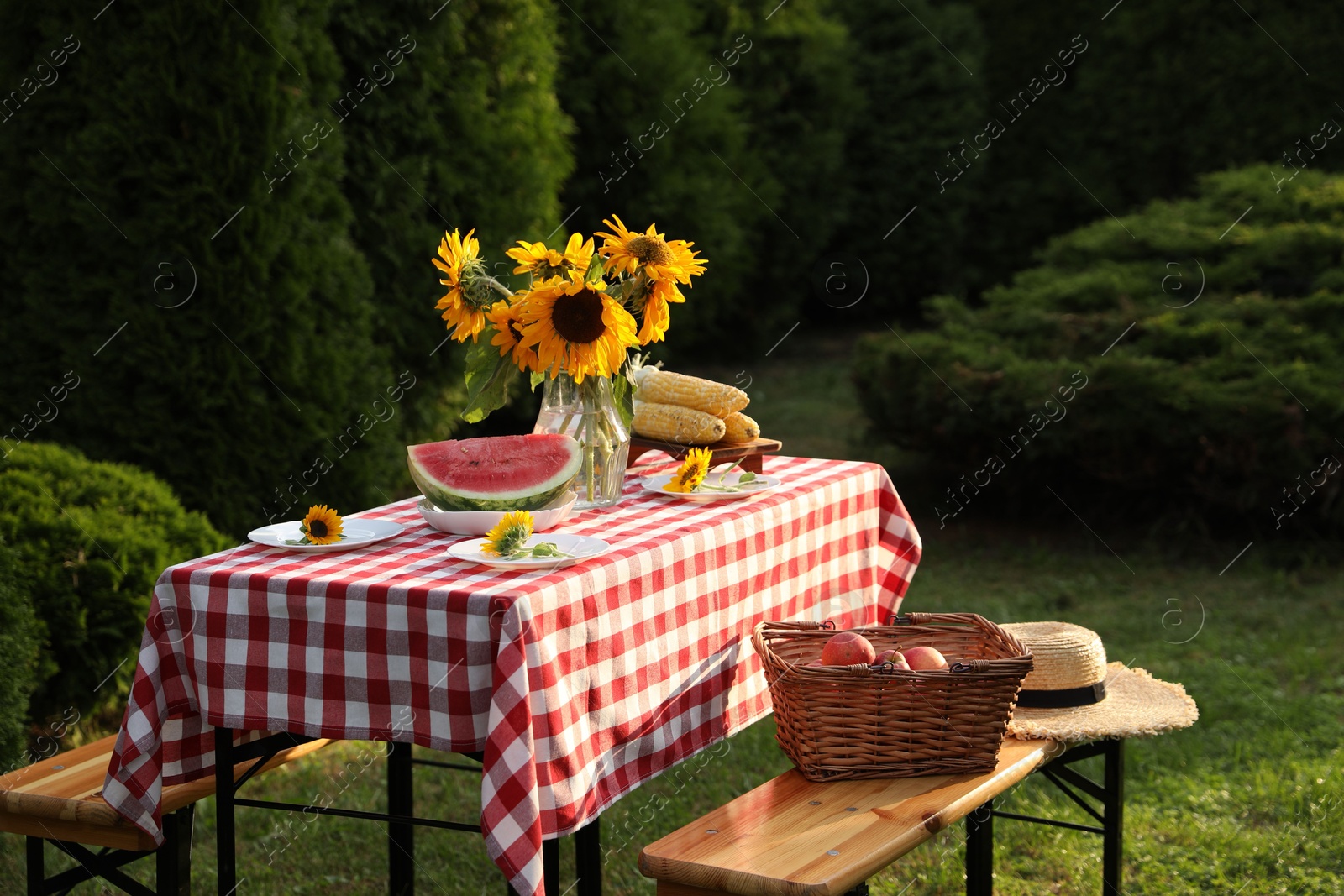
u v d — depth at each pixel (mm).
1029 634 3326
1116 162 13805
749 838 2422
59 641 4445
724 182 11570
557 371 2949
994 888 3730
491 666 2332
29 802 2754
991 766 2734
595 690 2520
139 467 5461
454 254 2932
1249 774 4418
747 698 3070
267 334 5742
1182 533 7398
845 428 9992
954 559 7238
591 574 2488
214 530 5457
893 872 3832
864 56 13953
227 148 5613
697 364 12852
